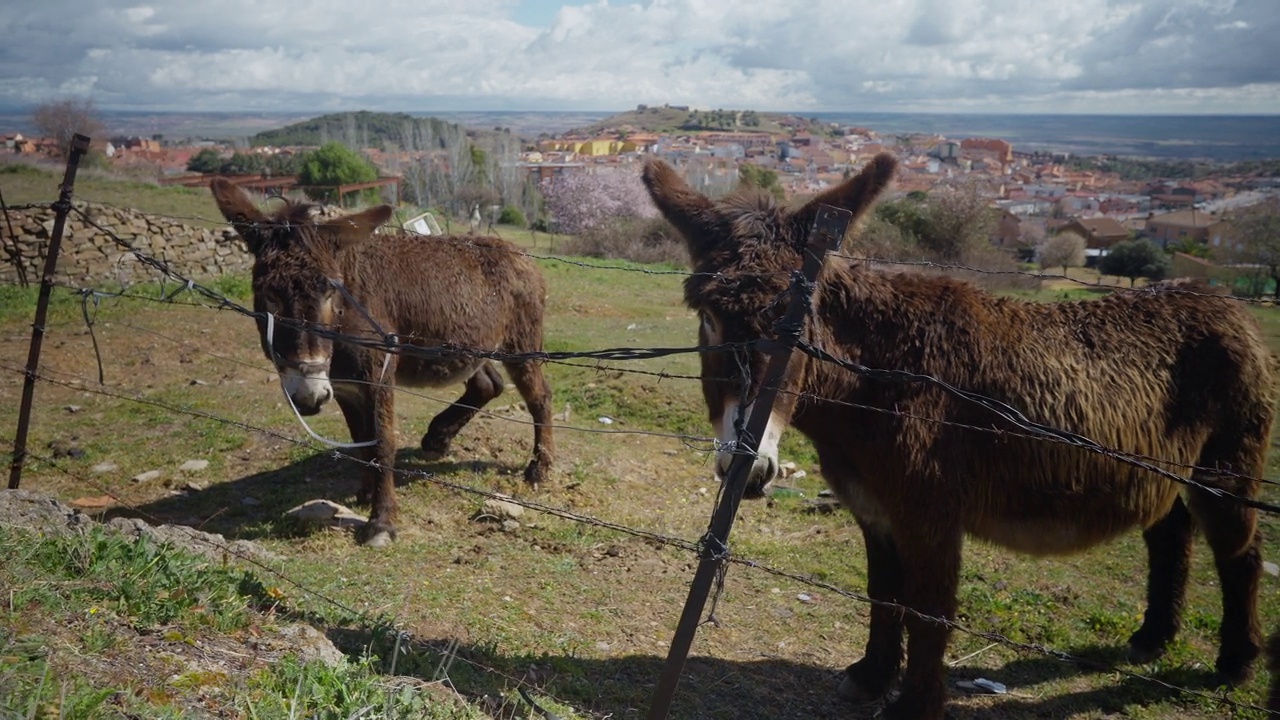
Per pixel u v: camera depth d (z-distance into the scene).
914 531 3.90
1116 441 4.05
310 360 5.61
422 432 8.66
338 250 5.93
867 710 4.48
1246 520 4.45
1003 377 3.94
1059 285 22.08
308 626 3.79
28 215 14.45
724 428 3.42
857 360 3.95
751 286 3.48
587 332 14.30
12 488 5.73
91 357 11.01
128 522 4.99
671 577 5.95
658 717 3.22
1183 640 5.23
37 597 3.27
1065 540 4.19
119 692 2.74
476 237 7.64
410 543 6.14
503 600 5.33
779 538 6.83
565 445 8.50
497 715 3.62
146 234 15.64
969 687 4.80
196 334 12.41
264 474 7.48
